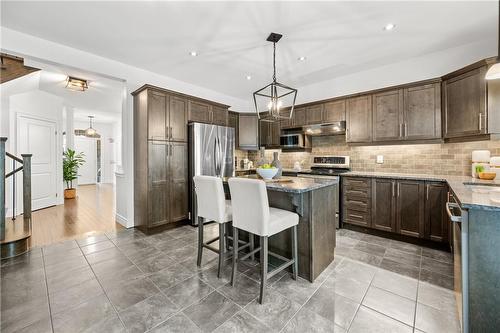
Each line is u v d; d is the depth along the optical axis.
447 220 2.66
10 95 3.94
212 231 3.48
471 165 2.92
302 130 4.33
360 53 3.15
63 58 2.89
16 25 2.46
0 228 2.53
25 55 2.65
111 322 1.56
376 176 3.17
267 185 2.03
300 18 2.35
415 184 2.88
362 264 2.38
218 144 4.00
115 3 2.12
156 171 3.37
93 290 1.92
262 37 2.72
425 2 2.12
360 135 3.62
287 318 1.60
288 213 2.03
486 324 1.24
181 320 1.58
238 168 5.45
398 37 2.73
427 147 3.26
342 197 3.50
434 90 2.96
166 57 3.26
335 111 3.90
